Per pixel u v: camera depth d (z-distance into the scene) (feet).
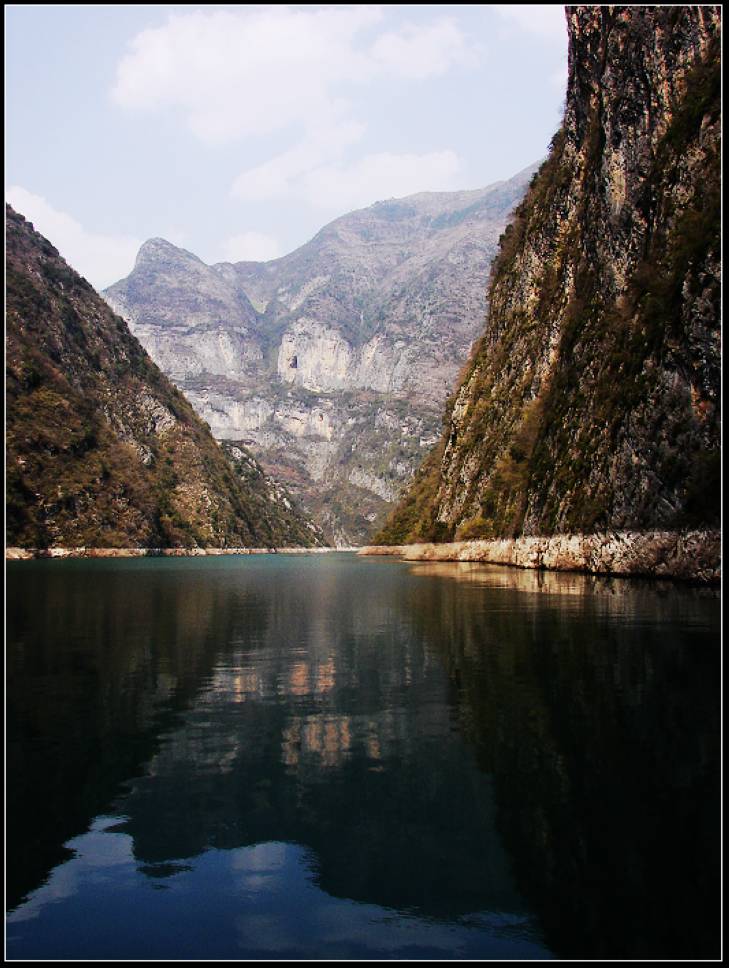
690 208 160.15
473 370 382.22
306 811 40.98
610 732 51.13
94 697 67.10
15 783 45.78
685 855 34.73
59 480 518.37
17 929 31.17
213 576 280.72
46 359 573.74
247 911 32.24
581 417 206.08
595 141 255.91
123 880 34.60
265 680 73.72
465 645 89.15
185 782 45.52
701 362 140.26
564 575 190.70
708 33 174.81
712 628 92.58
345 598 165.89
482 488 316.40
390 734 53.78
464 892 32.96
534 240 311.88
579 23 262.67
